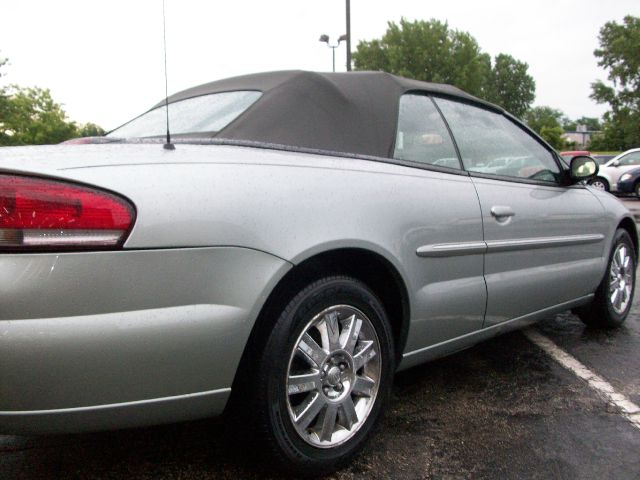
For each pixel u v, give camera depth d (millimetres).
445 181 2568
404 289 2279
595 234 3598
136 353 1610
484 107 3189
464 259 2576
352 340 2111
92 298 1558
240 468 2119
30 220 1508
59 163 1609
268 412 1868
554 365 3254
